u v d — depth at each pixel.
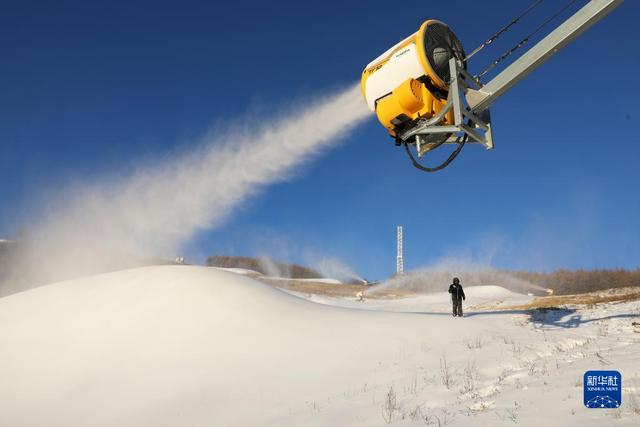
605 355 8.25
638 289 21.88
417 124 7.50
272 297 14.05
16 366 10.41
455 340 10.88
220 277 14.85
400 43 7.61
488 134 7.39
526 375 7.77
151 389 9.06
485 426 5.31
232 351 10.38
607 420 4.75
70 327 12.05
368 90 7.89
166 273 14.98
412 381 8.27
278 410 7.62
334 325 11.90
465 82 7.26
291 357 10.00
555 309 14.78
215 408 8.00
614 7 5.61
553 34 6.15
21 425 8.23
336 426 6.50
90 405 8.70
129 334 11.48
